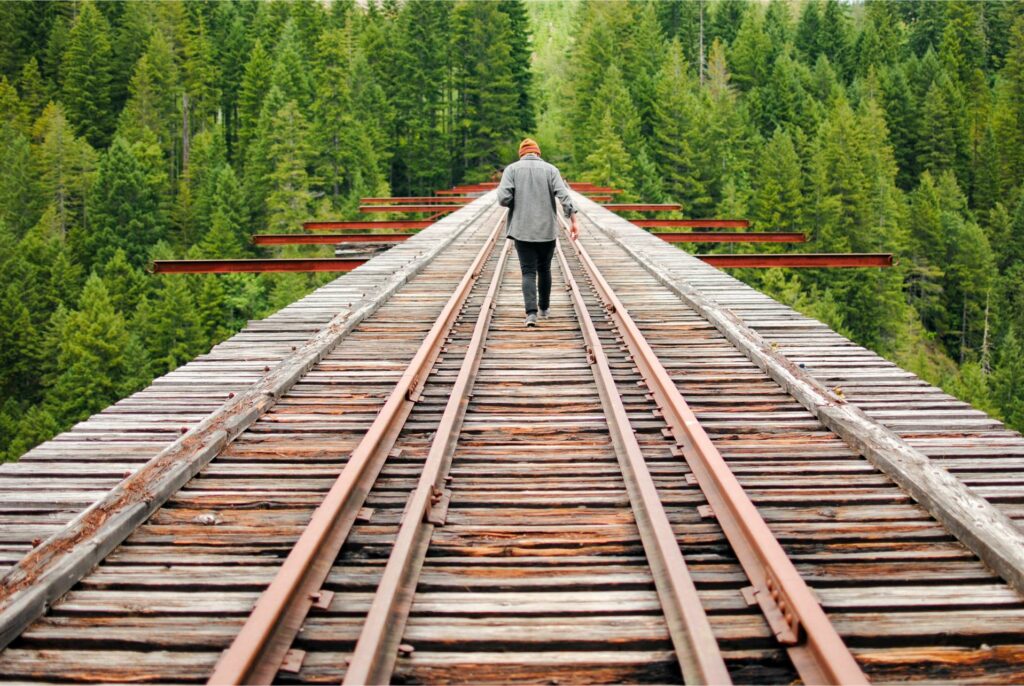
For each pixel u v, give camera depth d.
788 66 96.81
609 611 2.91
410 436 4.84
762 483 4.13
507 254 13.60
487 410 5.36
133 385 47.88
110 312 50.41
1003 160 86.31
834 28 112.88
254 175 71.69
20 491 4.16
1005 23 116.00
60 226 71.38
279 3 108.88
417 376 5.77
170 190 80.38
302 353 6.64
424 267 12.16
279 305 59.88
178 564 3.29
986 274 65.56
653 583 3.12
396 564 2.96
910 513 3.78
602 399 5.46
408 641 2.74
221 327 59.38
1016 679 2.54
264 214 70.94
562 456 4.49
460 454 4.54
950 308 68.19
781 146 73.38
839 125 76.12
